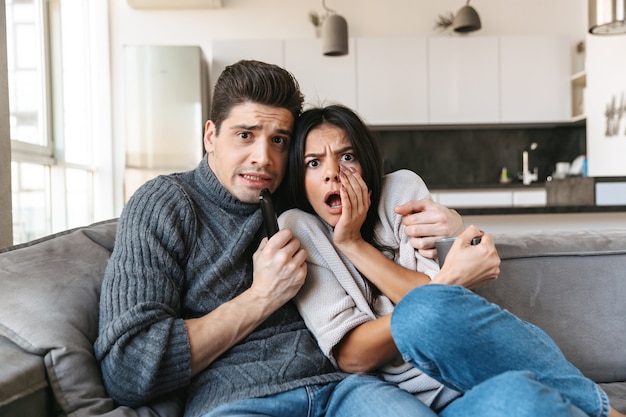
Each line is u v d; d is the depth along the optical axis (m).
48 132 3.47
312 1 4.92
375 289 1.14
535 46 4.81
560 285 1.30
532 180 5.08
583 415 0.74
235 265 1.10
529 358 0.81
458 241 1.04
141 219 1.03
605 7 2.87
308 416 0.97
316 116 1.15
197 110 4.25
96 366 0.91
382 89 4.75
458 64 4.79
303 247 1.10
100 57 4.66
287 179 1.20
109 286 0.94
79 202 4.14
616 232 1.42
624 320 1.30
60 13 3.67
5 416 0.75
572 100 5.04
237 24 4.88
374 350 0.99
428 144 5.25
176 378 0.90
